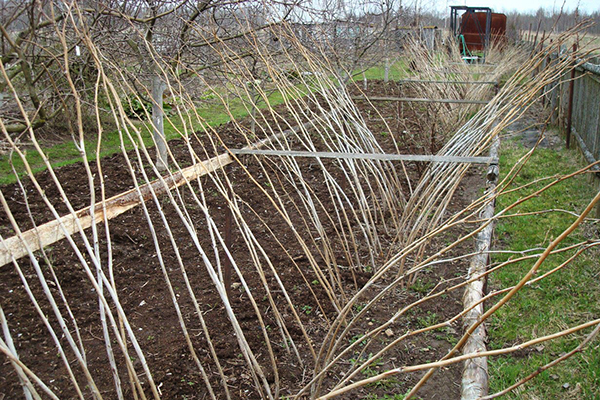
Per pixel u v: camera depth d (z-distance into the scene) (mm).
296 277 3914
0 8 3521
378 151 4816
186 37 5270
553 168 6711
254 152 3590
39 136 7566
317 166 6617
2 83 3861
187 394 2729
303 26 5145
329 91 5113
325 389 2783
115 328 1968
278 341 3178
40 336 3178
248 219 5020
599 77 5945
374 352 3102
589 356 3031
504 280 3953
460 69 10797
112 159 6703
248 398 2711
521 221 5035
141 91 7070
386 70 11234
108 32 4137
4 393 2684
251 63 5949
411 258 4211
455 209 5414
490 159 3365
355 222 4961
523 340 3271
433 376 2916
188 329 3270
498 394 1472
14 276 3789
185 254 4289
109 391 2717
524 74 4906
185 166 6301
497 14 18688
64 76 4398
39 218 4828
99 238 4418
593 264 4090
